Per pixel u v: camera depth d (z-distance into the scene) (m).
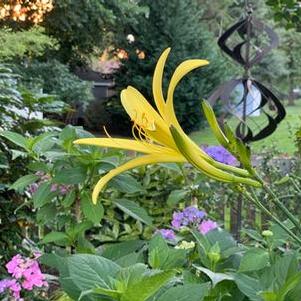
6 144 3.30
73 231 1.82
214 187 3.53
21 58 11.89
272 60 17.25
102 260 1.08
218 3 18.73
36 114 3.78
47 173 2.06
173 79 1.14
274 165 4.05
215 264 1.41
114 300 1.00
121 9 14.16
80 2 13.05
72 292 1.14
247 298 1.26
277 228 1.53
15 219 3.32
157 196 3.75
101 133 16.30
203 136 15.48
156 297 1.04
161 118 1.14
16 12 10.89
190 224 2.35
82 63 14.89
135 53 15.61
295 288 1.10
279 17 4.24
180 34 15.27
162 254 1.33
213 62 15.38
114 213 3.65
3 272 3.13
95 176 1.87
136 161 1.15
